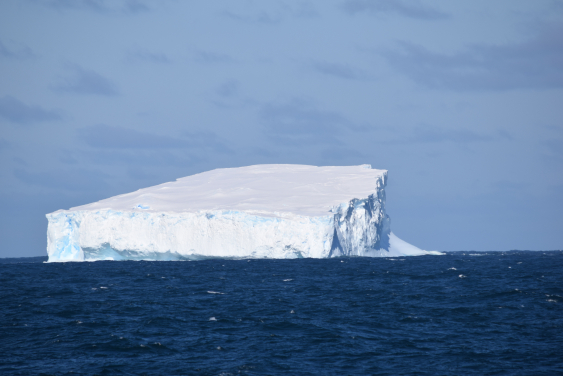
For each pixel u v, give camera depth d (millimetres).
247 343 88000
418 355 80875
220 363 77688
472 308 113812
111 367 76188
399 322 102188
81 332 95688
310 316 108125
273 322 101625
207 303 125125
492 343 86750
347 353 82125
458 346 85188
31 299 133750
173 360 79375
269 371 74125
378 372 73625
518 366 75312
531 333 92812
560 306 115750
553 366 75188
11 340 90750
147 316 109500
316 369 74938
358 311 113188
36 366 76750
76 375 73000
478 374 72500
